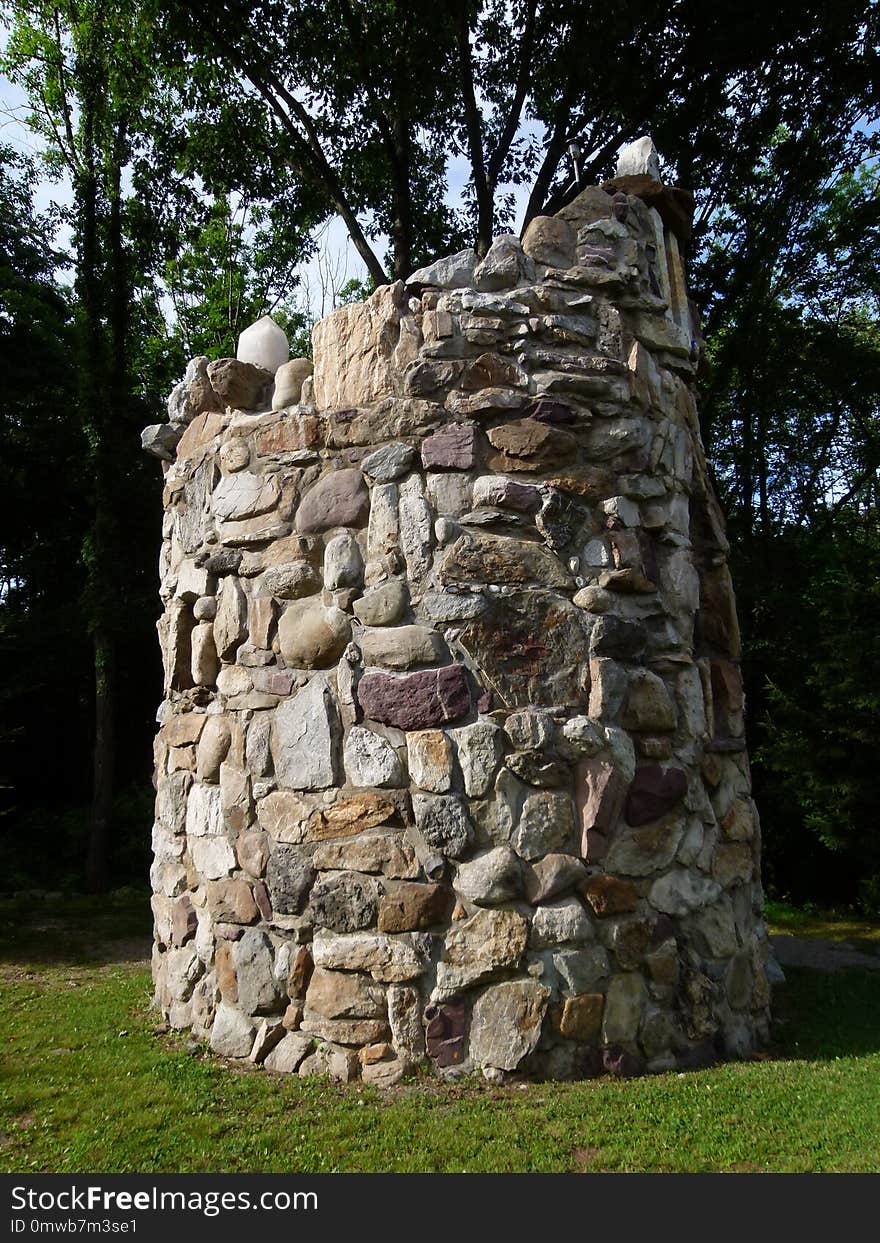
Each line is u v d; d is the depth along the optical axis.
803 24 9.84
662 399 4.41
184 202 12.88
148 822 12.19
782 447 13.65
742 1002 4.20
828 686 9.38
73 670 13.12
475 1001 3.63
